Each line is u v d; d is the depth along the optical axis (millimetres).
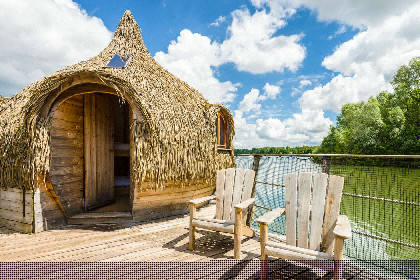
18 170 4148
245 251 3496
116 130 8281
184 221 5027
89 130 5332
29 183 4129
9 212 4445
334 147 44844
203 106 6223
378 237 3361
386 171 3668
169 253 3396
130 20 7270
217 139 6316
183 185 5129
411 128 31453
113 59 5934
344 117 49406
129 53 6473
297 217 3035
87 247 3590
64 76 4211
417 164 3463
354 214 4191
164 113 4961
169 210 5387
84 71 4270
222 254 3391
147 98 4844
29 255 3283
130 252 3412
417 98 33938
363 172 3826
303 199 3053
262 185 5309
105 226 4641
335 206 2818
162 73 6312
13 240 3871
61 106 4699
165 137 4727
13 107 4926
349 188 3920
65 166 4754
